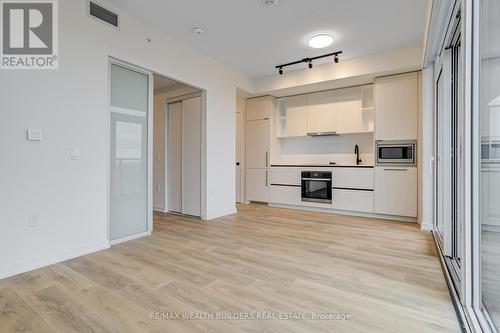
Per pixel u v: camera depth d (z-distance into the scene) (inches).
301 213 186.7
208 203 167.6
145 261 95.8
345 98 191.6
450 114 98.3
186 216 175.9
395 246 112.4
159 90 191.0
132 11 117.5
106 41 111.1
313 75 180.5
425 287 75.3
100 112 109.5
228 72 181.8
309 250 107.4
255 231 137.9
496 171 60.4
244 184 230.7
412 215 156.7
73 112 100.0
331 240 121.4
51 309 64.2
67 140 98.3
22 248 86.4
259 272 85.9
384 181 165.6
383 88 164.9
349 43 145.9
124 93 122.6
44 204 91.9
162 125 192.1
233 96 186.2
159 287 75.6
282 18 121.7
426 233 133.4
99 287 75.5
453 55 98.3
